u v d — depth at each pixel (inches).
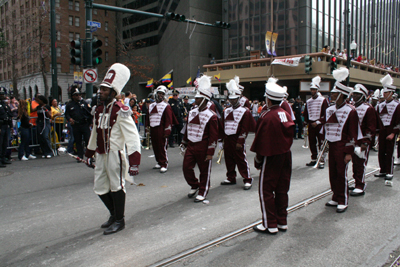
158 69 1962.4
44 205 207.3
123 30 2183.8
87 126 341.7
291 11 1055.0
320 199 222.1
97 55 422.3
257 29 1136.2
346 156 193.3
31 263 133.1
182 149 236.2
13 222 178.2
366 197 227.0
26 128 356.2
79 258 136.9
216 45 1326.3
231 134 249.6
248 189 246.4
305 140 482.9
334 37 1155.3
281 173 162.4
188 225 172.7
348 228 170.1
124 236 158.7
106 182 164.1
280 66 931.3
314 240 155.0
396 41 1761.8
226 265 130.8
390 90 270.4
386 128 274.5
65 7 1961.1
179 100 519.8
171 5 1563.7
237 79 341.4
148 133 447.2
